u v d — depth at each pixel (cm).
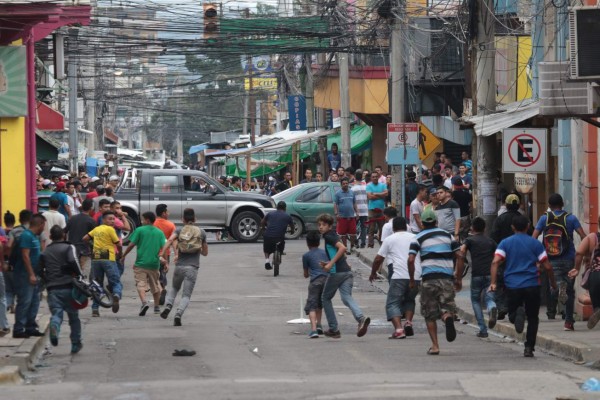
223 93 17062
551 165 4762
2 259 3356
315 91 10544
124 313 4353
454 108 7812
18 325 3397
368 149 10381
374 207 6775
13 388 2575
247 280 5506
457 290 3256
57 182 6269
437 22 7669
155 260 4281
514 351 3253
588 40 3106
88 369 2939
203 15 7600
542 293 4134
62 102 13138
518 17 5553
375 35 7200
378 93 9175
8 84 4919
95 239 4222
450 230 4650
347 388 2442
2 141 5144
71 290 3197
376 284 5412
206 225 7556
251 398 2309
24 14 4362
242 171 12019
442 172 6525
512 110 4719
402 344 3409
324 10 7738
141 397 2352
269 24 7950
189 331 3769
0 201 5159
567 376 2617
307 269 3600
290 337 3600
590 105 3306
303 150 10750
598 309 3097
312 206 7769
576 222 3591
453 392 2362
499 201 5325
